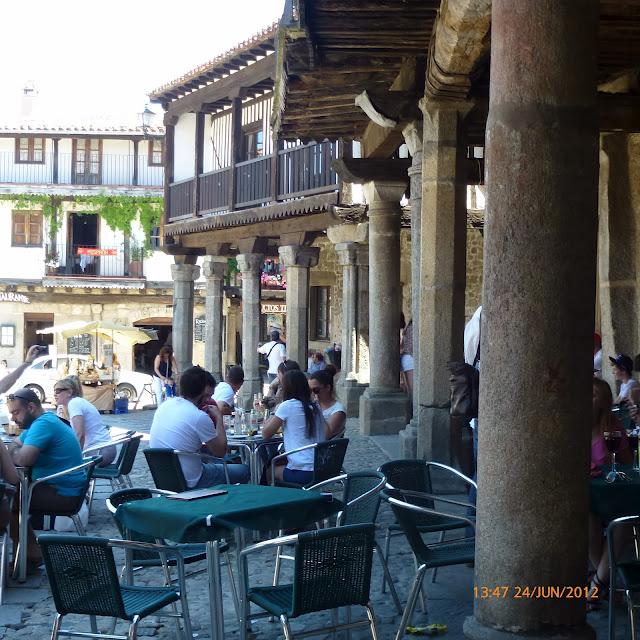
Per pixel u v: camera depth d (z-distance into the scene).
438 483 8.52
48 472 6.56
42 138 36.22
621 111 8.50
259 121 20.28
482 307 3.61
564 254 3.45
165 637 5.21
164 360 19.72
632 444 6.12
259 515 4.35
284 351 19.11
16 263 35.97
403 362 14.72
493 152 3.54
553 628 3.46
